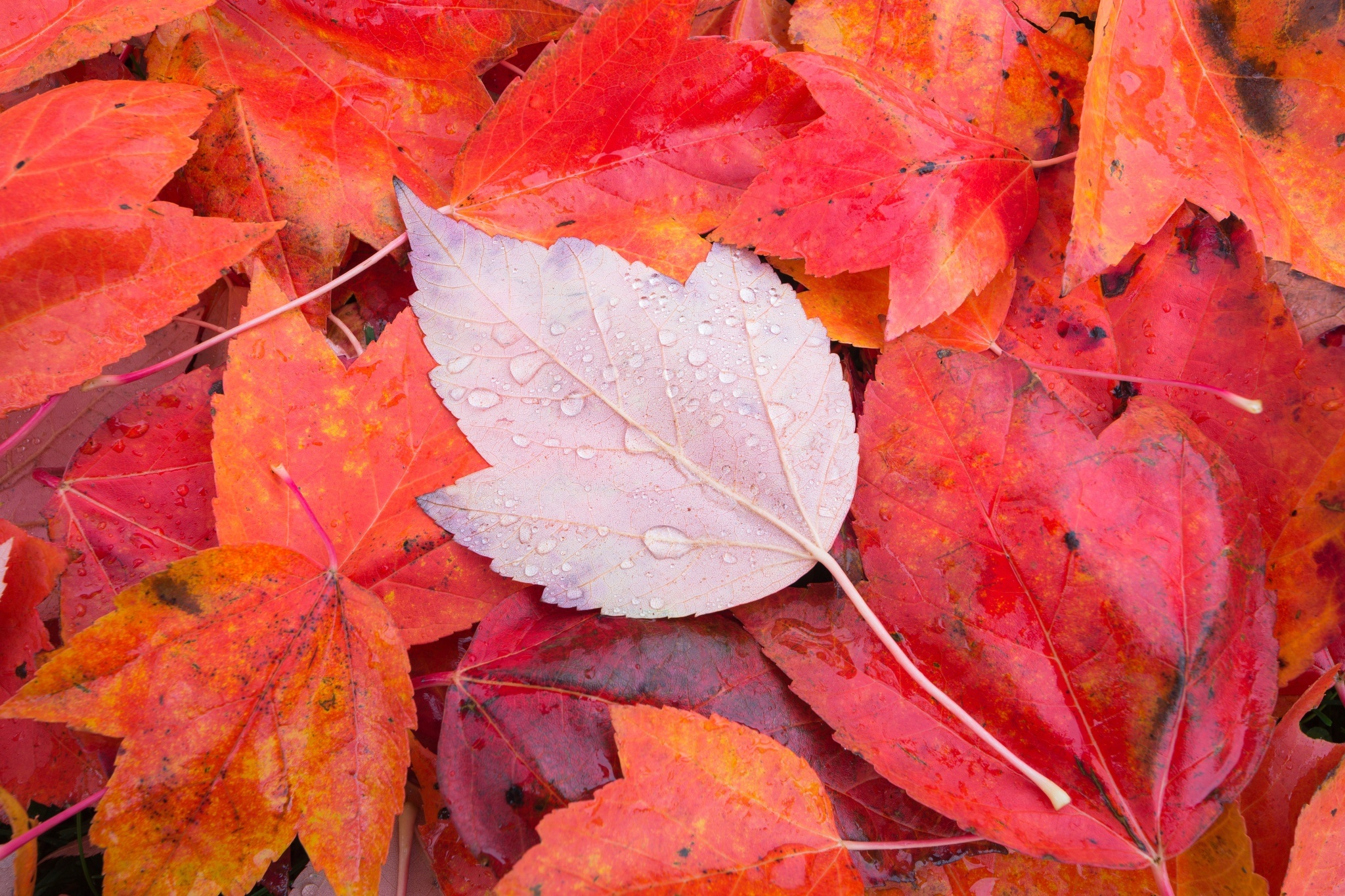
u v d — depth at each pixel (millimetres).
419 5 376
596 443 358
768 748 350
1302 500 368
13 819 345
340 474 357
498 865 351
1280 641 367
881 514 360
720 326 362
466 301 358
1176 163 368
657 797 344
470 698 357
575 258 361
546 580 356
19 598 354
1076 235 357
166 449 367
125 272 355
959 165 371
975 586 357
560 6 379
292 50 375
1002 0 382
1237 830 352
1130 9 364
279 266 370
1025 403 357
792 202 366
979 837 358
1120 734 352
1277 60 369
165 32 373
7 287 351
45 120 354
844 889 349
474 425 358
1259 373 371
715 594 358
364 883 345
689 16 365
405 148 376
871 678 357
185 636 345
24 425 375
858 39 382
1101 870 361
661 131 373
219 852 344
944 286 369
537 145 372
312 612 352
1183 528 354
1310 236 369
